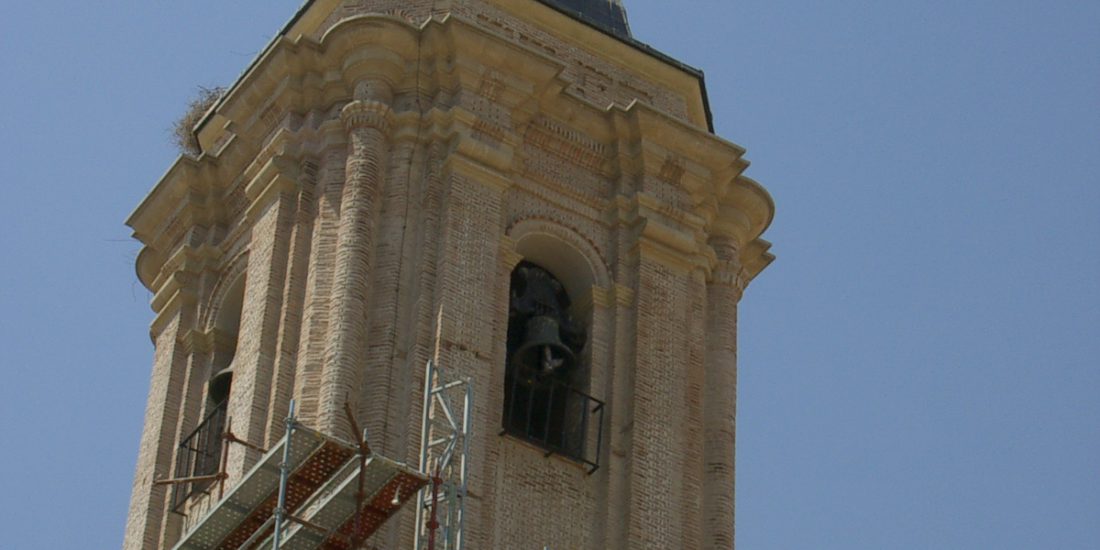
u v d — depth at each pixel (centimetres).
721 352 7188
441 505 6444
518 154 7112
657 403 6962
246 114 7300
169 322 7319
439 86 7119
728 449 7025
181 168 7369
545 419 6919
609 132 7281
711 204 7356
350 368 6662
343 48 7138
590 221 7175
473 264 6881
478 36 7119
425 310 6781
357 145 6994
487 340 6800
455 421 6425
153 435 7125
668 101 7531
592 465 6838
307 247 6950
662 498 6844
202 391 7156
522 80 7156
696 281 7225
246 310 6944
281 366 6762
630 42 7519
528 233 7075
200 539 6259
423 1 7356
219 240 7338
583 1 7656
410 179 6975
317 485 6172
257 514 6206
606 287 7106
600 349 7019
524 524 6681
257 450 6575
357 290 6775
